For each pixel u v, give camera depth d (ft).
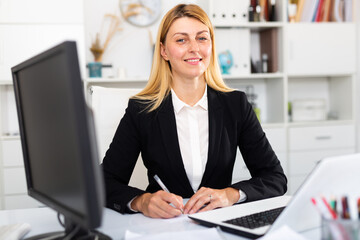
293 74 11.68
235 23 11.25
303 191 2.72
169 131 4.83
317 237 2.81
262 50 12.45
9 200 10.29
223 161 4.85
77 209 2.43
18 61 10.37
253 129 5.07
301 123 11.62
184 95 5.07
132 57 11.57
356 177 2.92
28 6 10.34
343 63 12.02
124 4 11.42
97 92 5.75
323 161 2.70
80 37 10.56
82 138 2.24
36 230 3.46
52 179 2.82
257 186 4.32
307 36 11.72
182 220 3.61
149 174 5.04
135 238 2.93
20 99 3.24
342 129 11.94
